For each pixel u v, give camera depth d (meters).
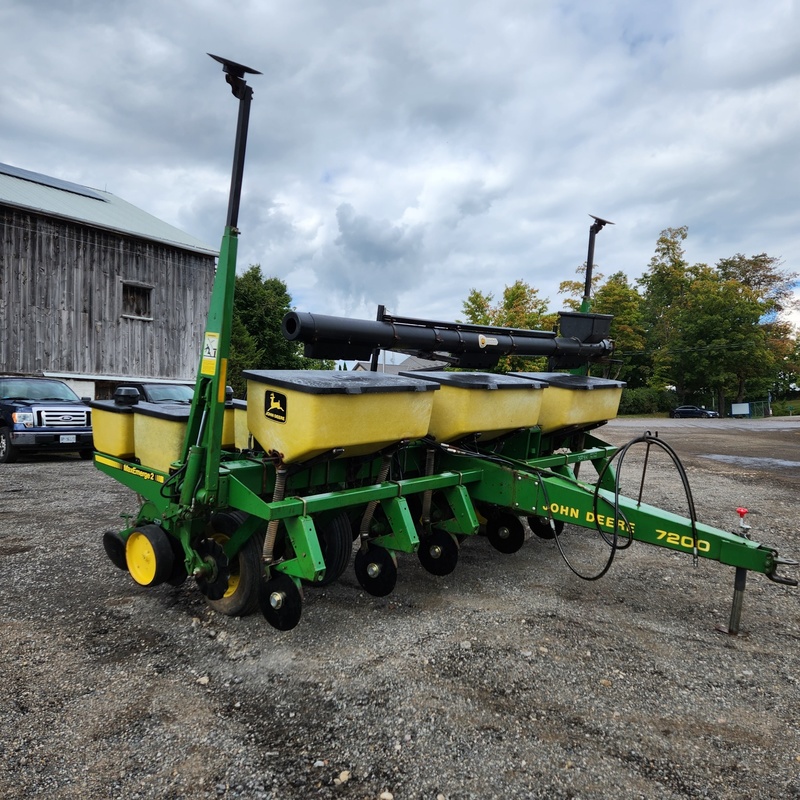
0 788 2.10
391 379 3.68
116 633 3.36
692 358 45.84
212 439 3.22
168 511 3.47
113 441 4.05
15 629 3.40
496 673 2.97
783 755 2.37
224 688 2.80
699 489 8.30
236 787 2.13
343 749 2.36
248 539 3.48
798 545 5.50
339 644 3.26
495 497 4.25
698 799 2.12
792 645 3.36
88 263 15.62
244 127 3.15
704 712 2.67
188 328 17.86
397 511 3.71
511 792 2.13
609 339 5.99
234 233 3.19
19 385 10.66
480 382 4.15
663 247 53.78
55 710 2.59
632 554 5.05
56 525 5.65
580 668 3.04
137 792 2.10
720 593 4.16
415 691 2.79
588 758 2.33
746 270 55.44
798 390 60.03
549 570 4.59
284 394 3.21
